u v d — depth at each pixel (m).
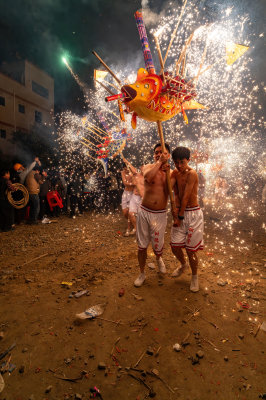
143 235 3.46
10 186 6.78
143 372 2.12
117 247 5.30
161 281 3.67
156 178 3.37
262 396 1.91
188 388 2.00
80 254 4.95
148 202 3.41
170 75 2.58
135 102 2.47
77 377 2.11
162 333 2.60
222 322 2.76
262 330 2.63
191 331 2.62
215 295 3.28
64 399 1.92
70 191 8.87
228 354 2.32
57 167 12.94
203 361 2.25
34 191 7.54
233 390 1.97
